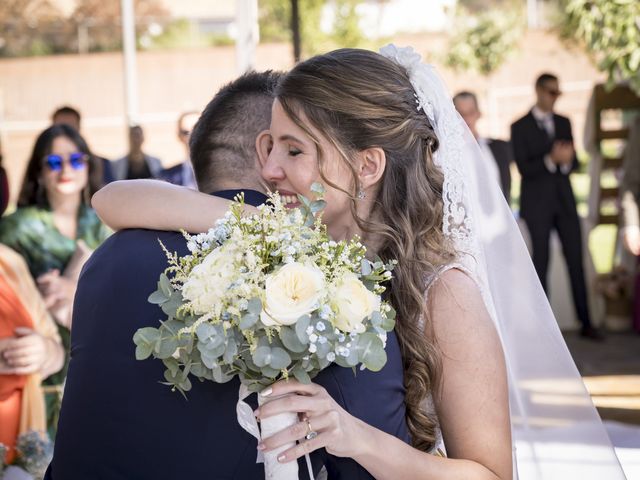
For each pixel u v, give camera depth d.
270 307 1.49
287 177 1.78
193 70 16.45
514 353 2.08
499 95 16.48
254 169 1.89
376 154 1.79
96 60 16.41
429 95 1.88
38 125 16.23
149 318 1.65
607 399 5.60
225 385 1.62
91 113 16.47
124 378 1.65
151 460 1.63
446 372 1.74
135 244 1.72
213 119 1.91
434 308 1.76
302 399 1.54
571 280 7.64
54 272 4.06
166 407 1.62
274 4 14.33
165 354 1.53
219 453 1.61
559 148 7.53
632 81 6.20
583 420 2.08
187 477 1.61
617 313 7.89
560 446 2.08
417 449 1.74
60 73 16.34
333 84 1.76
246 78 1.96
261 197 1.82
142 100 16.41
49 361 3.50
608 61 6.18
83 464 1.67
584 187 17.08
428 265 1.78
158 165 8.12
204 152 1.91
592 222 8.07
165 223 1.72
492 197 2.07
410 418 1.75
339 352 1.52
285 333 1.50
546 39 16.61
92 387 1.67
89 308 1.72
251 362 1.53
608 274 8.02
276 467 1.56
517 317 2.07
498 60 13.88
